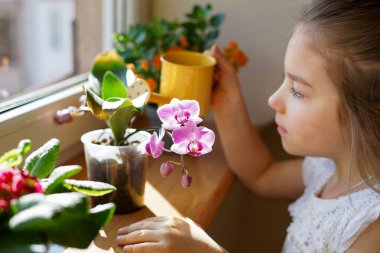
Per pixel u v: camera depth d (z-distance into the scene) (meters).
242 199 1.28
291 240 0.89
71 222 0.43
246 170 1.00
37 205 0.39
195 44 1.03
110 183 0.68
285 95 0.79
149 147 0.62
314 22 0.74
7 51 1.00
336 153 0.81
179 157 0.96
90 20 1.10
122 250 0.62
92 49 1.11
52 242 0.41
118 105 0.58
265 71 1.13
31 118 0.73
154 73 0.93
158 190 0.81
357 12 0.71
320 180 0.94
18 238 0.38
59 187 0.50
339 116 0.74
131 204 0.71
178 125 0.58
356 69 0.71
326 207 0.84
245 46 1.13
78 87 0.92
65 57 1.11
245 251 1.33
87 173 0.75
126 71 0.72
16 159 0.48
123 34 0.98
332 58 0.71
